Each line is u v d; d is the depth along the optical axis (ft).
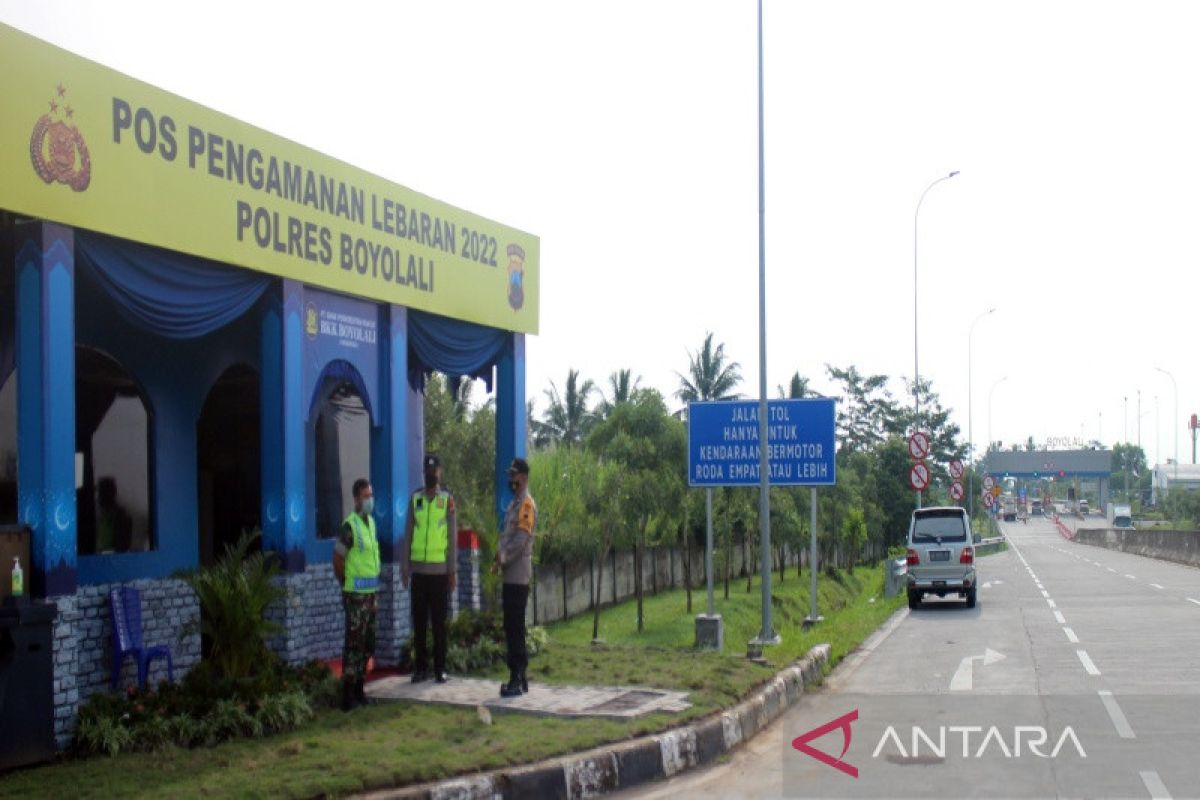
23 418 26.04
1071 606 80.79
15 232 26.35
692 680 36.47
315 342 36.01
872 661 51.75
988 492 237.66
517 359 47.83
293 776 23.88
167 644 32.76
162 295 30.12
